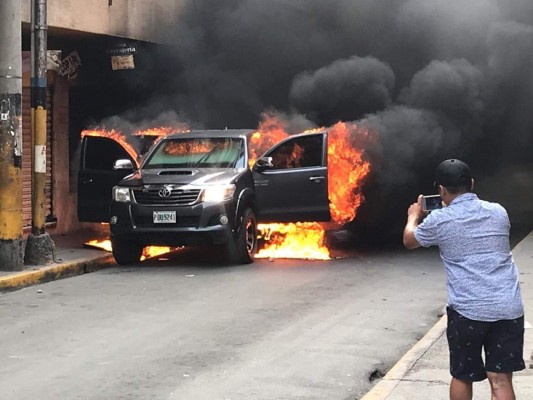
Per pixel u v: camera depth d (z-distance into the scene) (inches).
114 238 448.8
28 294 371.6
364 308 340.8
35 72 415.8
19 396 220.2
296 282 401.4
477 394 211.8
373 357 264.5
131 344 277.7
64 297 363.6
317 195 484.1
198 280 406.6
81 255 461.1
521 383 219.8
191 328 301.9
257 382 235.6
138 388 228.1
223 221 436.1
